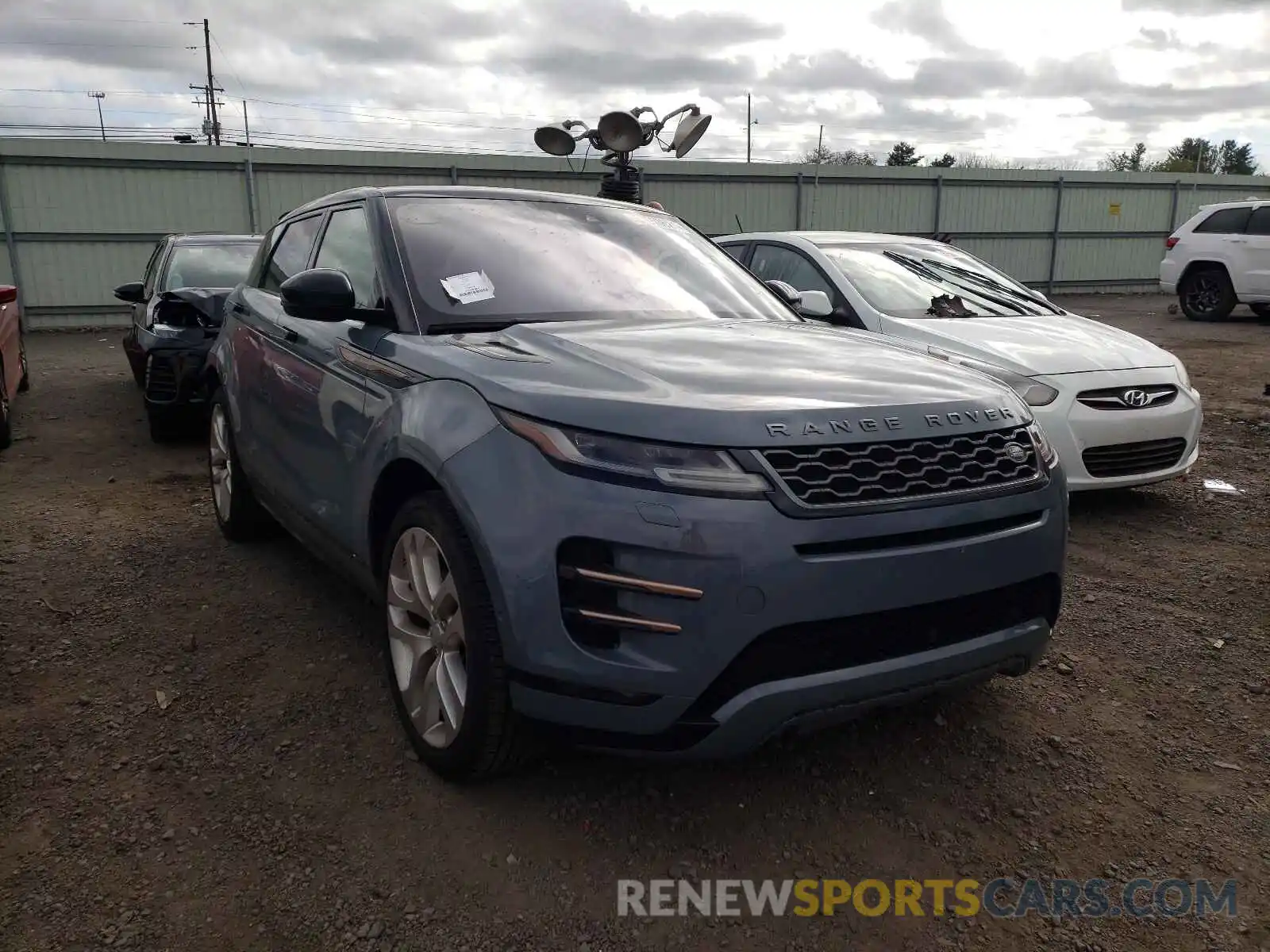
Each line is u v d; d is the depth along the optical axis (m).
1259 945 2.17
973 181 26.08
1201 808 2.68
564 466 2.28
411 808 2.62
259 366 4.10
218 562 4.54
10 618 3.85
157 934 2.16
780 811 2.62
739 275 4.05
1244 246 16.42
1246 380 10.62
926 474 2.37
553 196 4.00
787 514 2.20
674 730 2.26
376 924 2.19
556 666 2.28
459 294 3.20
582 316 3.27
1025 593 2.59
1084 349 5.50
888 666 2.34
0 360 7.08
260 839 2.49
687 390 2.41
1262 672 3.50
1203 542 5.01
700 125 9.64
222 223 20.00
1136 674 3.47
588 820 2.57
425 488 2.81
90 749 2.90
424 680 2.78
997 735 3.04
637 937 2.17
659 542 2.18
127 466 6.68
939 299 6.30
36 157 18.58
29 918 2.20
